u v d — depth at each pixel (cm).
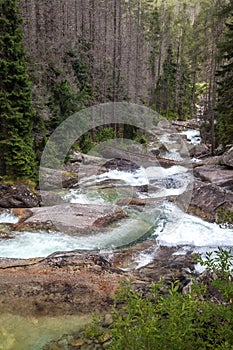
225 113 1410
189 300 236
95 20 2347
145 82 2994
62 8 2128
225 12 1473
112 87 2033
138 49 2897
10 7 1045
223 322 267
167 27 4306
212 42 2155
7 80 1034
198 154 1866
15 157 1040
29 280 521
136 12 3650
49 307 462
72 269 554
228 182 1059
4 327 425
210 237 729
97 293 488
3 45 1037
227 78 1393
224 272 286
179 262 586
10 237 734
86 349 379
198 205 862
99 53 2183
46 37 1825
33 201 950
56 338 403
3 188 950
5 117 1030
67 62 1873
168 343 214
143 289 477
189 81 3697
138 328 234
